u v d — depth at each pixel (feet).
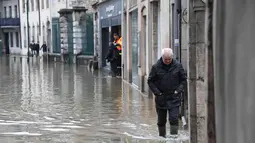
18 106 87.20
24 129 63.26
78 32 238.07
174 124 55.36
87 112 79.10
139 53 112.06
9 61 288.30
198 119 40.57
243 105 12.82
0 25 428.15
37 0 356.79
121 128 63.72
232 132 13.33
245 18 12.73
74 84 131.34
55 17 288.30
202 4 38.83
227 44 13.56
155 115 74.95
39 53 347.56
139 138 56.29
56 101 94.27
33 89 118.11
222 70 13.89
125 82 136.98
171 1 81.00
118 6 157.17
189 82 40.83
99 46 196.54
